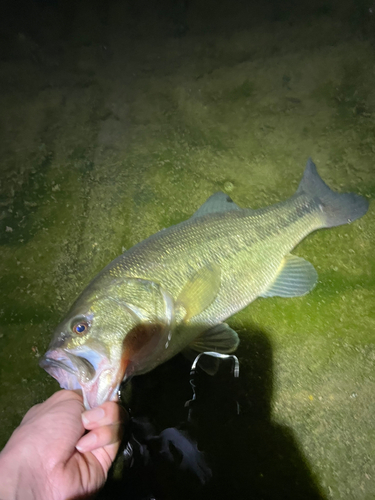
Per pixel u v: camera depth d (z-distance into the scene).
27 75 0.66
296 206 0.43
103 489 0.33
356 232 0.44
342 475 0.35
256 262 0.40
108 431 0.29
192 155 0.52
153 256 0.36
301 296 0.41
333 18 0.63
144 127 0.56
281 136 0.52
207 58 0.64
